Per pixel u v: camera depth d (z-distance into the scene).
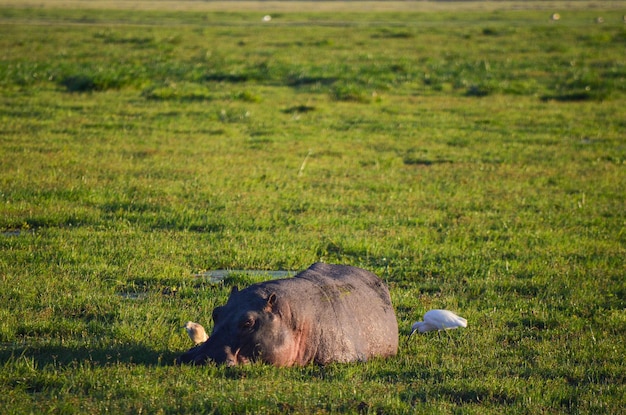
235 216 45.75
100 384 21.45
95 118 79.94
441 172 62.25
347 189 55.03
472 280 36.38
